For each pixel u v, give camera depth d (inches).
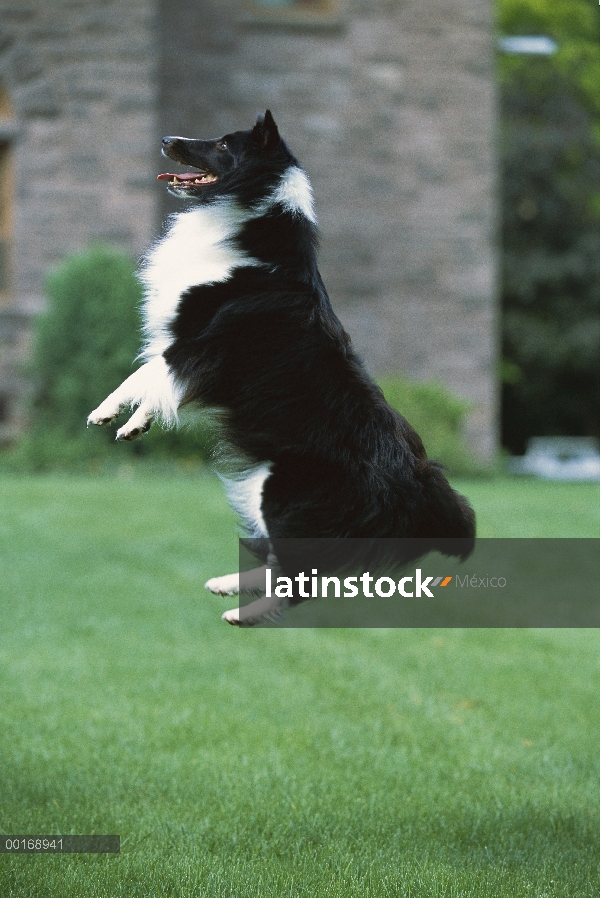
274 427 186.4
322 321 190.9
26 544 470.0
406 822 225.3
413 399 885.2
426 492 181.6
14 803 226.1
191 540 489.4
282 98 938.1
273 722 287.1
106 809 226.1
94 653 342.0
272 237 196.2
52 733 270.2
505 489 739.4
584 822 226.1
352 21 944.9
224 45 925.8
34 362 779.4
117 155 827.4
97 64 820.6
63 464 746.8
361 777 250.7
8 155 820.6
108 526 511.5
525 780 254.4
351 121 951.6
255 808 229.0
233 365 188.7
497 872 196.4
